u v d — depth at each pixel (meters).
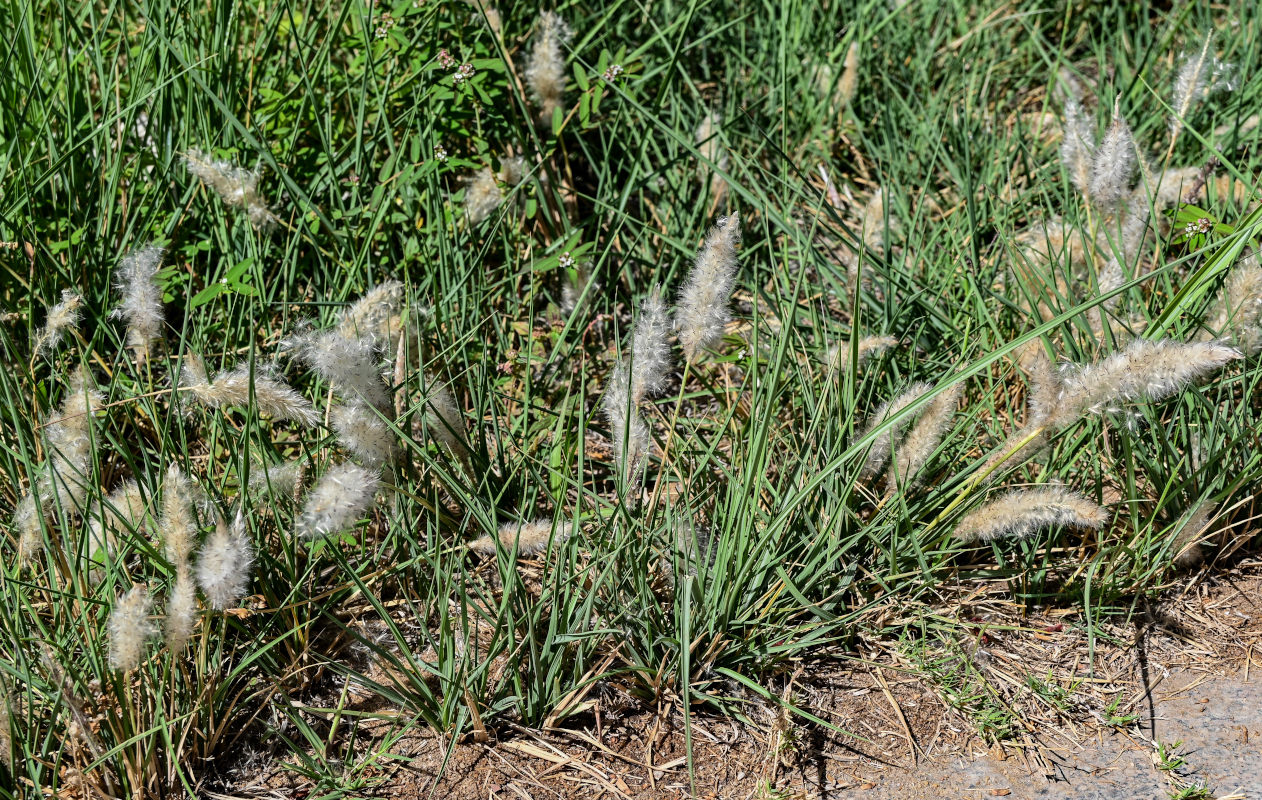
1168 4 5.58
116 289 3.48
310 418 2.43
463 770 2.48
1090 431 2.87
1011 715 2.63
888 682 2.71
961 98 4.87
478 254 3.52
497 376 3.50
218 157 3.57
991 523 2.56
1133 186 3.79
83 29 4.13
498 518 2.96
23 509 2.49
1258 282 2.80
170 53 3.53
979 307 3.31
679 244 3.60
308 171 3.80
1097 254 3.58
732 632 2.71
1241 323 2.89
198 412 3.20
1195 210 3.31
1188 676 2.75
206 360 3.18
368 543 3.00
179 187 3.81
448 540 2.94
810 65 4.93
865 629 2.78
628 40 4.76
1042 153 4.54
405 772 2.47
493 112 3.98
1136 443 2.95
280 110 3.83
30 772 2.22
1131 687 2.72
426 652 2.76
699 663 2.68
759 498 2.98
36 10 4.02
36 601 2.65
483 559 2.97
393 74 3.93
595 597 2.62
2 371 2.60
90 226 3.58
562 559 2.49
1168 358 2.36
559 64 3.69
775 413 3.10
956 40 5.26
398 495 2.72
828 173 4.52
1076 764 2.53
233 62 3.80
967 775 2.50
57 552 2.52
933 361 3.30
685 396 3.49
